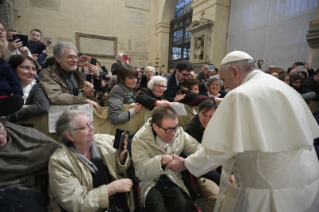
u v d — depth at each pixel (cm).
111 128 203
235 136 84
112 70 362
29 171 122
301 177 88
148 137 143
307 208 90
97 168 130
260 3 563
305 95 297
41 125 163
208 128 94
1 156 118
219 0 658
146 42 1129
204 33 691
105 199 111
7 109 128
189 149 156
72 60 175
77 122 118
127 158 136
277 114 85
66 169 116
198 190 159
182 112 195
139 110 203
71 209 109
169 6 1059
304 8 452
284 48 500
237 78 107
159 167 124
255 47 585
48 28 898
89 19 980
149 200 131
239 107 87
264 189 89
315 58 390
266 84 92
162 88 214
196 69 751
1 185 113
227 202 106
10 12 761
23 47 212
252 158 93
